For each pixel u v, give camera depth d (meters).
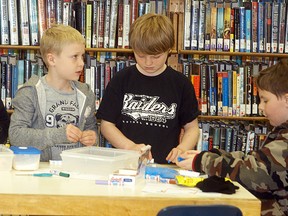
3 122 2.43
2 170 1.62
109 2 3.04
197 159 1.61
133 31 2.18
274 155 1.52
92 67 3.09
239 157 1.66
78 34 2.19
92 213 1.33
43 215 1.37
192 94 2.34
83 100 2.22
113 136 2.21
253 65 3.14
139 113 2.29
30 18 3.01
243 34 3.11
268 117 1.67
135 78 2.32
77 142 2.04
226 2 3.32
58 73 2.15
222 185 1.44
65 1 3.07
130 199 1.34
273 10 3.11
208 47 3.10
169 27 2.17
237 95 3.12
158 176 1.58
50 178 1.53
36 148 1.82
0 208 1.32
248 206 1.36
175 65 3.11
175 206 1.20
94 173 1.58
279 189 1.55
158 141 2.27
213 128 3.15
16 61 3.07
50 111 2.14
